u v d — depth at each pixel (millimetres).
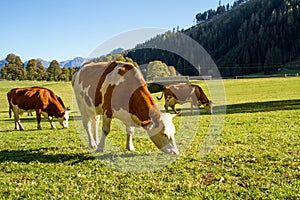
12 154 10555
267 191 6414
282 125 15703
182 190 6680
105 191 6762
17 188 6969
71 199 6332
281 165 8219
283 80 63406
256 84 59250
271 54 114750
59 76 96875
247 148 10297
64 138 13914
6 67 109688
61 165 8867
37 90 18859
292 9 161875
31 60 110688
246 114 22250
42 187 7027
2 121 27594
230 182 7059
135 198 6332
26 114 35906
